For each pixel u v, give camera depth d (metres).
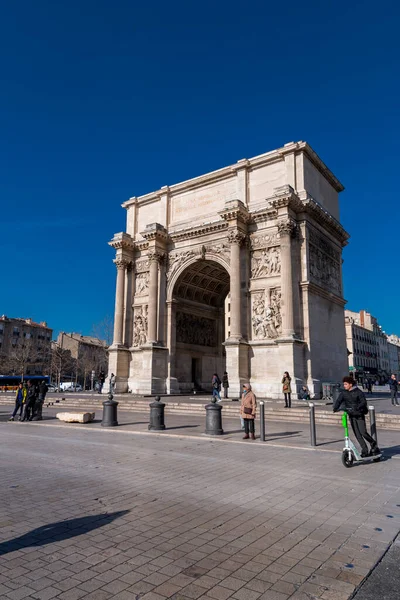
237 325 40.09
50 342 130.62
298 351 37.06
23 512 9.11
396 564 6.70
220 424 20.89
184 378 49.34
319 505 9.64
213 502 9.88
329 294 43.12
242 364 39.25
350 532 8.00
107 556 6.92
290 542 7.52
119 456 15.47
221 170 46.47
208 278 51.75
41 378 88.62
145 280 50.28
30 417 28.42
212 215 46.78
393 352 159.12
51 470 13.22
